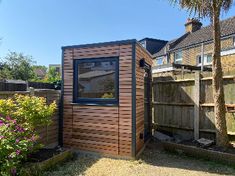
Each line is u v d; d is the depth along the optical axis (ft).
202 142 23.22
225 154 20.20
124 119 21.62
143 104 25.11
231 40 50.26
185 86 27.71
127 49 21.54
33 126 18.61
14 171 13.91
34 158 18.85
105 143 22.31
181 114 28.19
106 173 17.94
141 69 23.98
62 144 24.07
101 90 22.76
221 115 22.53
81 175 17.43
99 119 22.62
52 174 17.44
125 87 21.62
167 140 27.02
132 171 18.45
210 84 25.30
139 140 23.07
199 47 58.95
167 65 45.75
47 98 22.70
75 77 23.73
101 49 22.57
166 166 19.75
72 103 23.75
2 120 15.88
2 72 96.22
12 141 14.34
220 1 21.72
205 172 18.39
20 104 18.35
